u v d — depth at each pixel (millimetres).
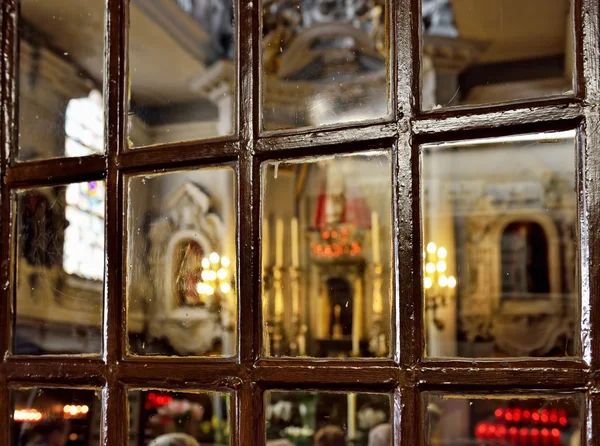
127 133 735
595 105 543
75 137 751
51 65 765
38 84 772
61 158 753
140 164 713
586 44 551
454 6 790
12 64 782
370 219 4008
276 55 760
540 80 696
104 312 712
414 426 577
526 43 742
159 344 725
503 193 3502
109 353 701
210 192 730
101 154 736
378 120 626
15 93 783
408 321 591
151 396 684
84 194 742
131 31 759
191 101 791
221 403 660
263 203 683
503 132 583
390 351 607
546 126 563
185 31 811
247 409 639
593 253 533
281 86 712
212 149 687
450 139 600
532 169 3316
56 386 721
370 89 701
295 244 4051
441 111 604
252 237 664
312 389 621
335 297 3988
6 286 761
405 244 601
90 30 761
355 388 604
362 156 648
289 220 4070
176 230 746
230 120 701
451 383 568
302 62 916
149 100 777
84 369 707
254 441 635
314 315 3939
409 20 622
